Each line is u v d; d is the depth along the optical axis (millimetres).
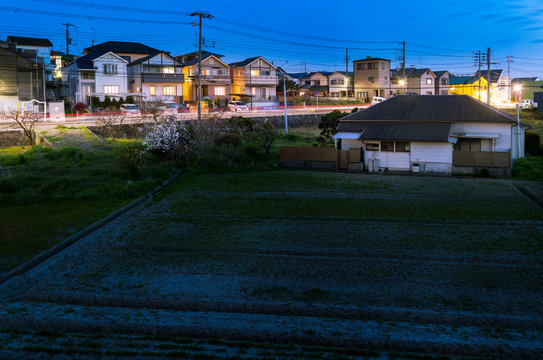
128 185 18547
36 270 10164
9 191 17141
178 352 6457
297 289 8977
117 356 6379
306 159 25562
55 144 26141
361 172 24094
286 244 11938
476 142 24078
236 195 18000
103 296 8555
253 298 8516
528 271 9836
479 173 22594
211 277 9719
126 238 12594
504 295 8555
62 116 35781
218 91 56406
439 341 6664
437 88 69625
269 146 28562
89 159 23016
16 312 7828
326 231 13102
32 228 13148
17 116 31375
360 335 6883
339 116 28594
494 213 14859
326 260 10758
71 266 10484
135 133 32188
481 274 9703
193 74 54875
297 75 78250
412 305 8125
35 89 41469
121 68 48062
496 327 7312
